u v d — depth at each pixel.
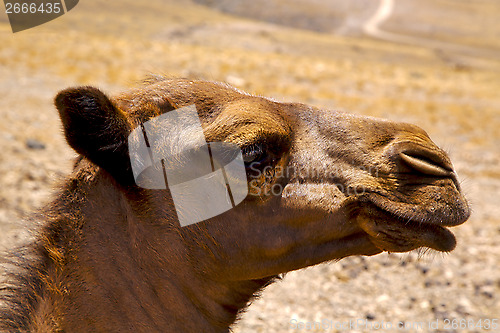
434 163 3.39
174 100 3.28
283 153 3.34
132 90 3.43
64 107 2.86
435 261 7.84
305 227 3.38
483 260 7.94
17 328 2.93
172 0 73.44
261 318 6.46
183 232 3.19
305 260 3.44
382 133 3.49
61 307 3.04
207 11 71.94
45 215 3.18
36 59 21.48
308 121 3.54
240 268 3.35
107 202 3.14
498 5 93.25
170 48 29.16
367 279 7.45
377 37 67.94
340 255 3.49
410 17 80.62
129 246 3.14
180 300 3.26
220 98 3.35
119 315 3.12
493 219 9.60
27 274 3.05
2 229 6.86
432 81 31.81
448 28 76.00
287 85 23.39
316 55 42.38
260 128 3.20
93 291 3.08
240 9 75.00
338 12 79.62
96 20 44.56
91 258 3.09
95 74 19.97
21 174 8.97
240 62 27.52
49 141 11.07
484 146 16.45
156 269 3.19
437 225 3.33
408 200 3.29
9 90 15.64
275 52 41.28
